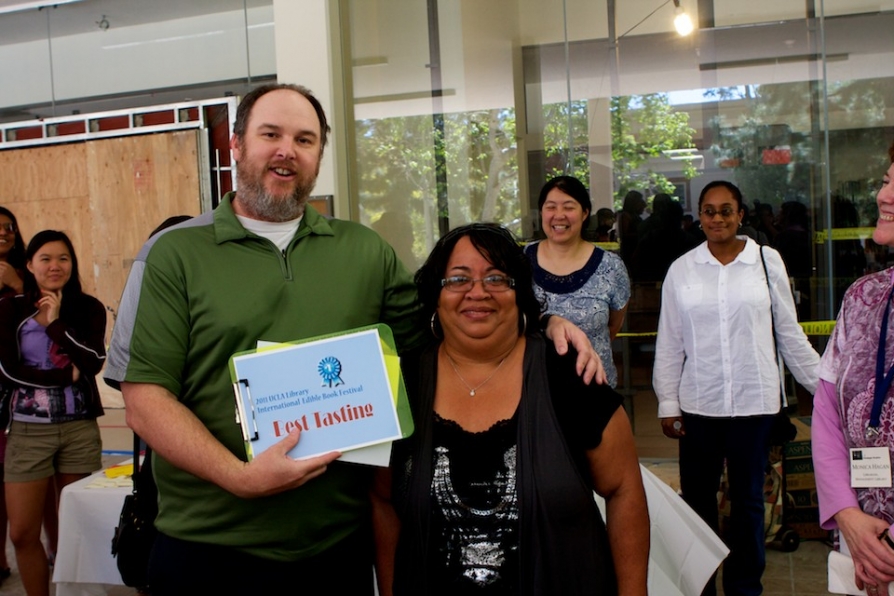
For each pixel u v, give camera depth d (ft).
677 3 16.52
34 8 22.35
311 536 5.64
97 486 9.84
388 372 5.37
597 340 10.84
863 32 15.76
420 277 5.87
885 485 5.45
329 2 16.39
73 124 22.86
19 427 10.63
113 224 22.75
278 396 5.28
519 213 17.47
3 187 23.77
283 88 5.83
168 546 5.68
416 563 5.26
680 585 7.80
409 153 17.62
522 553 5.05
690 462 10.57
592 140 17.13
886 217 5.78
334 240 6.11
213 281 5.56
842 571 5.84
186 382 5.61
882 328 5.65
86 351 11.00
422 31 17.34
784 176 16.37
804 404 15.85
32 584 10.59
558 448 5.16
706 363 10.21
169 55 21.62
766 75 16.28
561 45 17.06
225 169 21.49
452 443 5.36
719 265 10.27
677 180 16.84
